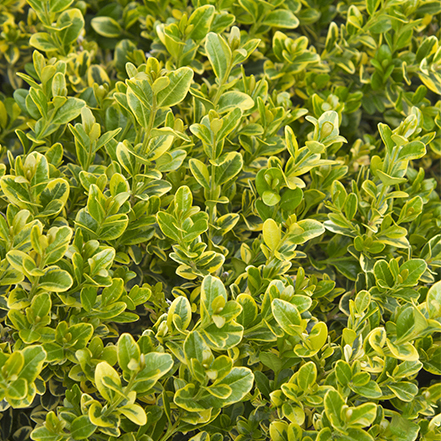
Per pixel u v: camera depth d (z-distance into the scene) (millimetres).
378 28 883
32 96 794
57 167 818
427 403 789
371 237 817
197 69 869
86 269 771
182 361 759
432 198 862
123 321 783
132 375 739
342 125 899
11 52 922
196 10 830
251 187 824
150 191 801
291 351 781
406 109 893
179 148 804
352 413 748
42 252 752
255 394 786
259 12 888
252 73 911
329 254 840
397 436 774
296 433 763
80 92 862
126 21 934
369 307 789
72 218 820
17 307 755
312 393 766
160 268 834
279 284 770
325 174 842
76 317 774
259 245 813
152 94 762
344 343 787
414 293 795
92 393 802
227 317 749
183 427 771
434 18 948
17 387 724
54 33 865
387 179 804
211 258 786
